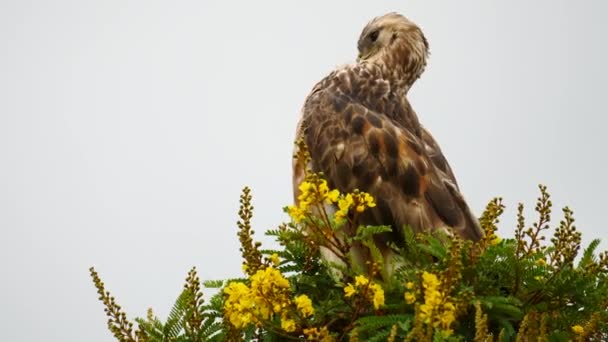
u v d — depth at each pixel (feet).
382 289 26.66
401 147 40.06
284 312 25.93
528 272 27.61
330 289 30.01
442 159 42.78
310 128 42.88
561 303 27.68
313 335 25.44
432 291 23.43
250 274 28.22
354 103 43.34
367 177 39.47
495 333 26.78
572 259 27.71
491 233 28.32
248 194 28.22
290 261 30.50
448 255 26.86
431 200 38.22
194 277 27.12
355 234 30.73
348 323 27.43
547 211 27.71
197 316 26.99
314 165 41.47
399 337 25.48
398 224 37.24
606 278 28.30
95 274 26.40
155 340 26.81
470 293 24.18
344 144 40.98
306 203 27.68
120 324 26.27
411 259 29.32
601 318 26.35
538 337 23.52
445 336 22.90
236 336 26.86
